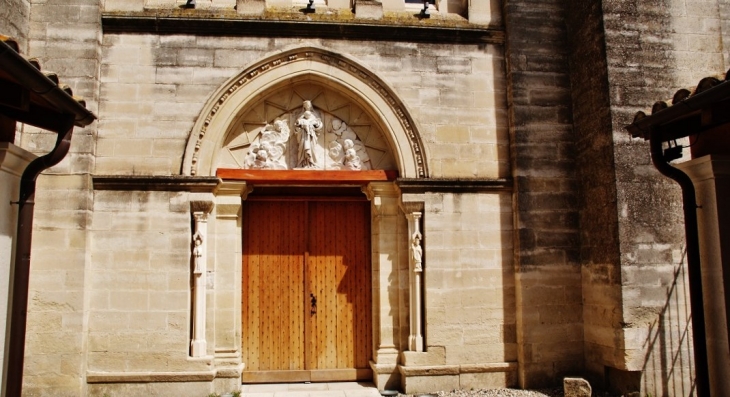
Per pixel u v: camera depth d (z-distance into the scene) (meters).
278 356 9.55
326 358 9.63
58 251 8.36
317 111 9.70
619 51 8.80
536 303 9.20
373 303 9.54
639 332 8.29
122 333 8.52
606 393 8.65
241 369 8.93
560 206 9.45
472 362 9.13
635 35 8.90
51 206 8.42
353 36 9.46
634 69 8.80
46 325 8.23
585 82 9.31
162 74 9.05
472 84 9.66
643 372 8.23
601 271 8.81
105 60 8.99
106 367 8.46
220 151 9.28
